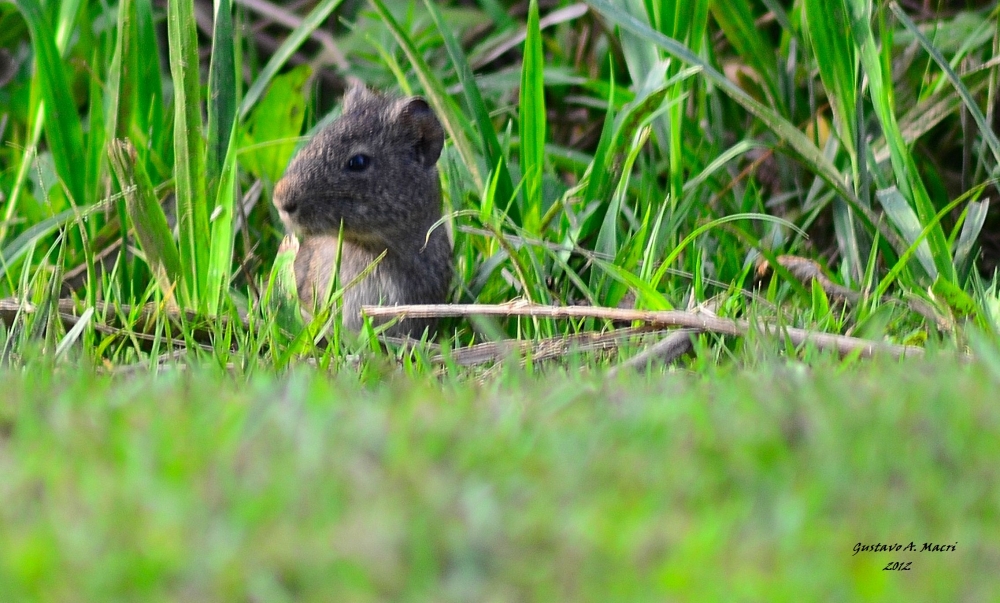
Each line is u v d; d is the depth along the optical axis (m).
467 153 9.05
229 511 3.66
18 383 5.36
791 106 10.15
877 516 3.73
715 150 9.83
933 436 4.25
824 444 4.24
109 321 7.96
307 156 8.36
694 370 6.28
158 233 8.29
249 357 6.86
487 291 8.88
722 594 3.25
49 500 3.77
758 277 8.80
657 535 3.54
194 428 4.37
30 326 7.14
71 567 3.35
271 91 10.34
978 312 7.07
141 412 4.64
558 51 12.06
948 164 10.65
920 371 5.38
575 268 8.96
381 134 8.45
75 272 8.90
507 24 12.20
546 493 3.83
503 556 3.44
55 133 9.29
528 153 9.12
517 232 8.09
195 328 7.78
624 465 4.05
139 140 9.55
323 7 10.00
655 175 9.79
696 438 4.28
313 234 8.46
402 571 3.35
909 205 8.19
